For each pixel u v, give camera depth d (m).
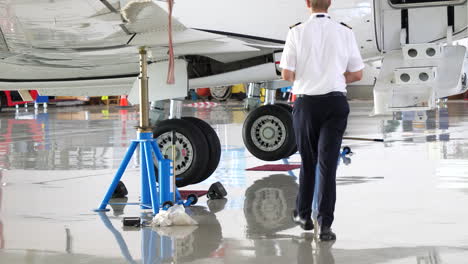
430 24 7.94
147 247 5.23
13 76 9.34
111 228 5.93
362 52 8.29
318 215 5.39
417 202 6.77
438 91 7.62
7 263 4.86
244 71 8.69
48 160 10.88
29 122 19.81
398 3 7.94
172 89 7.88
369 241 5.27
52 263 4.85
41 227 6.00
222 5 8.07
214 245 5.25
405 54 7.73
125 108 27.75
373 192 7.39
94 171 9.57
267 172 9.16
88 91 9.63
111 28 7.48
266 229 5.76
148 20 7.13
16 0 7.14
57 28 7.66
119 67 8.91
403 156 10.39
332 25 5.39
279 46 8.20
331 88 5.30
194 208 6.75
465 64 7.71
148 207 6.68
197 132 7.56
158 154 6.64
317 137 5.42
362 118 18.67
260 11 8.07
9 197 7.54
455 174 8.47
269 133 9.52
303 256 4.88
